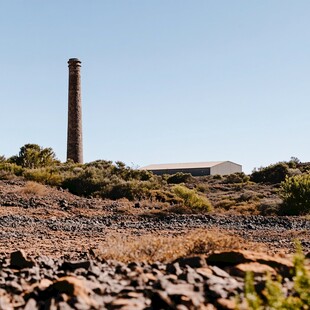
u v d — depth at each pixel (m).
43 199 24.31
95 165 44.09
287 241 13.27
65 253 10.58
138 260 7.97
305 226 18.00
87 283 4.88
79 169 37.75
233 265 5.99
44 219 19.27
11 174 32.88
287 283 5.04
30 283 5.56
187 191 27.27
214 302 4.43
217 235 9.05
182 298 4.36
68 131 57.22
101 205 24.30
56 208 22.70
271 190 40.75
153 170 78.25
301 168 54.16
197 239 8.48
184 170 76.06
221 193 41.75
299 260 3.85
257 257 5.98
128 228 17.30
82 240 13.60
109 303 4.41
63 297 4.47
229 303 4.32
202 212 24.67
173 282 4.98
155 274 5.66
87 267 6.14
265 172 51.78
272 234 15.19
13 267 6.73
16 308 4.60
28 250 11.27
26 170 34.31
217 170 76.50
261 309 3.61
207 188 44.66
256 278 5.38
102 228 17.00
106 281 5.25
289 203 24.48
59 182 31.30
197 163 79.44
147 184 31.14
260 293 4.60
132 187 29.42
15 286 5.22
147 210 23.45
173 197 28.11
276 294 3.76
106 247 9.24
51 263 6.94
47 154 43.88
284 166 51.19
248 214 24.34
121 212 22.77
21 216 19.47
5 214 19.83
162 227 17.62
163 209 24.14
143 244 8.35
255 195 32.88
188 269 5.46
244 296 4.43
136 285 5.05
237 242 8.73
